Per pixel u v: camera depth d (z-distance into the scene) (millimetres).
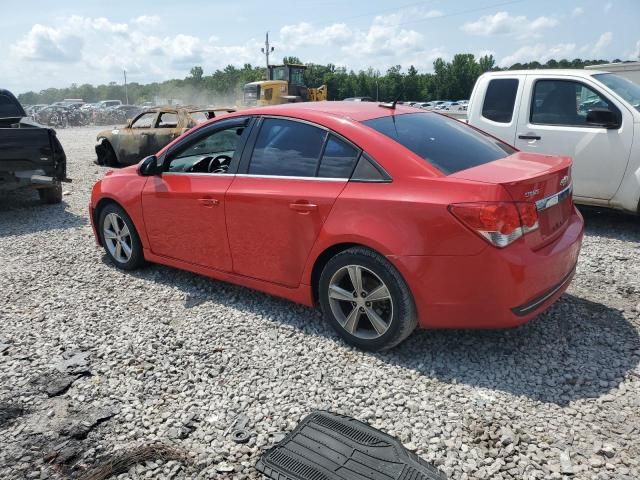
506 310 3098
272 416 2971
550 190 3342
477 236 3023
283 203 3764
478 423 2828
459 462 2561
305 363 3490
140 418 3006
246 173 4098
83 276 5277
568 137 6316
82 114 39250
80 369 3510
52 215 8195
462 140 3898
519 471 2482
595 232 6316
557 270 3322
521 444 2658
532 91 6652
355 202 3418
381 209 3309
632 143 5891
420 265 3180
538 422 2816
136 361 3600
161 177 4770
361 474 2465
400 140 3541
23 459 2693
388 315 3473
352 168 3531
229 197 4102
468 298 3127
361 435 2736
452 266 3111
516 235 3059
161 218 4734
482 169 3373
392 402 3045
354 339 3596
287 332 3912
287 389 3215
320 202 3568
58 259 5859
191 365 3531
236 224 4113
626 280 4676
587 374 3236
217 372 3426
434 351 3568
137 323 4172
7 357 3715
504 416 2875
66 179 8578
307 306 4227
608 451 2562
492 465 2531
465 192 3086
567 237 3510
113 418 3014
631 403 2939
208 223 4324
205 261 4484
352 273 3496
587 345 3570
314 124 3789
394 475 2441
